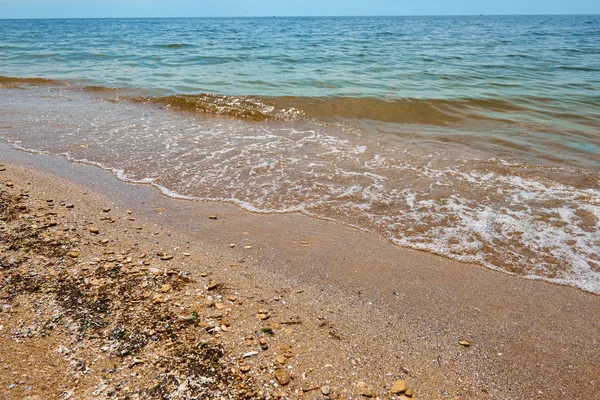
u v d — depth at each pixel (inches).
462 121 119.1
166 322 40.8
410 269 52.5
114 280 47.2
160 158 88.8
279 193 72.9
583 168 82.6
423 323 43.3
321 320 43.0
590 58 243.3
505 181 77.0
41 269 48.5
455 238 59.1
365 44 350.9
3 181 74.9
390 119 121.6
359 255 55.3
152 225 61.6
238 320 42.0
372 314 44.4
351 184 76.1
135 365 35.3
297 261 53.5
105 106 132.7
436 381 36.1
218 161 87.5
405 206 67.9
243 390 33.6
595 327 43.3
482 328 42.8
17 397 31.3
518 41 384.2
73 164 84.8
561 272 51.9
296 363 36.9
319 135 106.1
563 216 64.2
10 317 40.1
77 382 33.2
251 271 51.0
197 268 50.9
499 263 53.8
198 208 67.6
